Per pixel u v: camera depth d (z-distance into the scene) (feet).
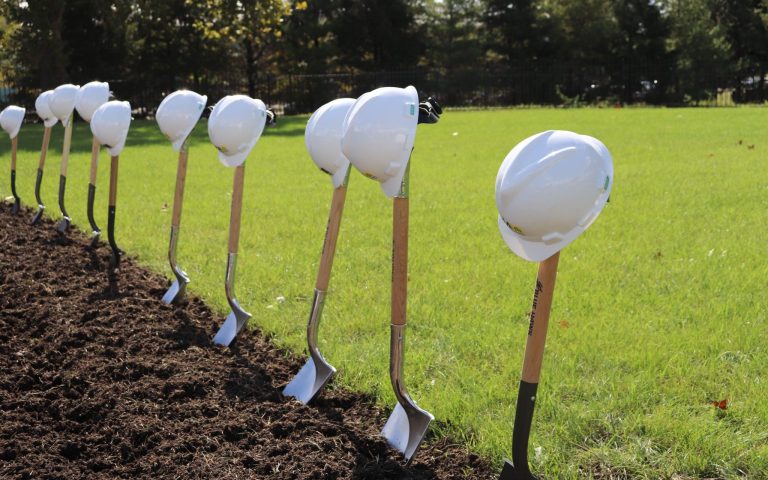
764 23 136.15
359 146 9.17
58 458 9.96
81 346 13.87
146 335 14.48
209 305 16.53
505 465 8.64
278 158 44.21
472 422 10.80
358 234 23.07
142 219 25.50
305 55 131.75
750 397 11.44
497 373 12.58
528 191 7.16
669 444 10.20
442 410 11.12
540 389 11.85
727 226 23.34
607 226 23.65
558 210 7.14
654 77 119.55
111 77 103.71
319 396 11.89
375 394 12.01
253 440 10.46
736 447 9.95
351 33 135.54
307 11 132.16
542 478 9.43
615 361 12.92
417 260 19.94
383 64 140.77
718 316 14.97
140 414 11.13
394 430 10.59
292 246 21.67
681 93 118.01
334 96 113.80
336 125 11.22
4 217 25.62
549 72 122.11
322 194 30.60
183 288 16.60
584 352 13.34
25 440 10.37
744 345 13.44
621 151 44.21
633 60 129.49
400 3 136.46
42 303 16.26
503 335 14.21
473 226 24.23
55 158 44.21
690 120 69.15
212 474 9.52
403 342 10.16
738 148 44.16
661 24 131.54
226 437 10.56
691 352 13.29
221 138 13.74
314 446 10.19
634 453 9.98
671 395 11.64
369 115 9.15
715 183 31.24
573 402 11.55
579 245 21.22
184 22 110.93
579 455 10.00
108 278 18.39
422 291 17.15
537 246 7.55
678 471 9.59
